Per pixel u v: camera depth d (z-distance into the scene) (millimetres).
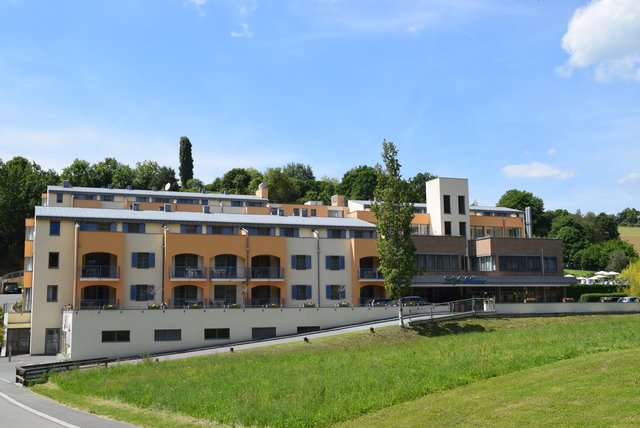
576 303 66938
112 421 23516
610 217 172500
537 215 157625
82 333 56875
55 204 96625
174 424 22500
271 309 64312
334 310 66500
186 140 166250
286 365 36438
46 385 36844
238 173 162625
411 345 42281
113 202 98562
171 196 103375
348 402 23844
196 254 69312
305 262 74125
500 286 80312
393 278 61062
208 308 62125
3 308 83188
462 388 24297
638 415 16953
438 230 90500
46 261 65312
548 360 28062
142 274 67438
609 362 24078
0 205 117062
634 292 81875
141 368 40438
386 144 64375
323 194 162500
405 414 21156
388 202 62875
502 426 17781
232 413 23531
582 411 18016
